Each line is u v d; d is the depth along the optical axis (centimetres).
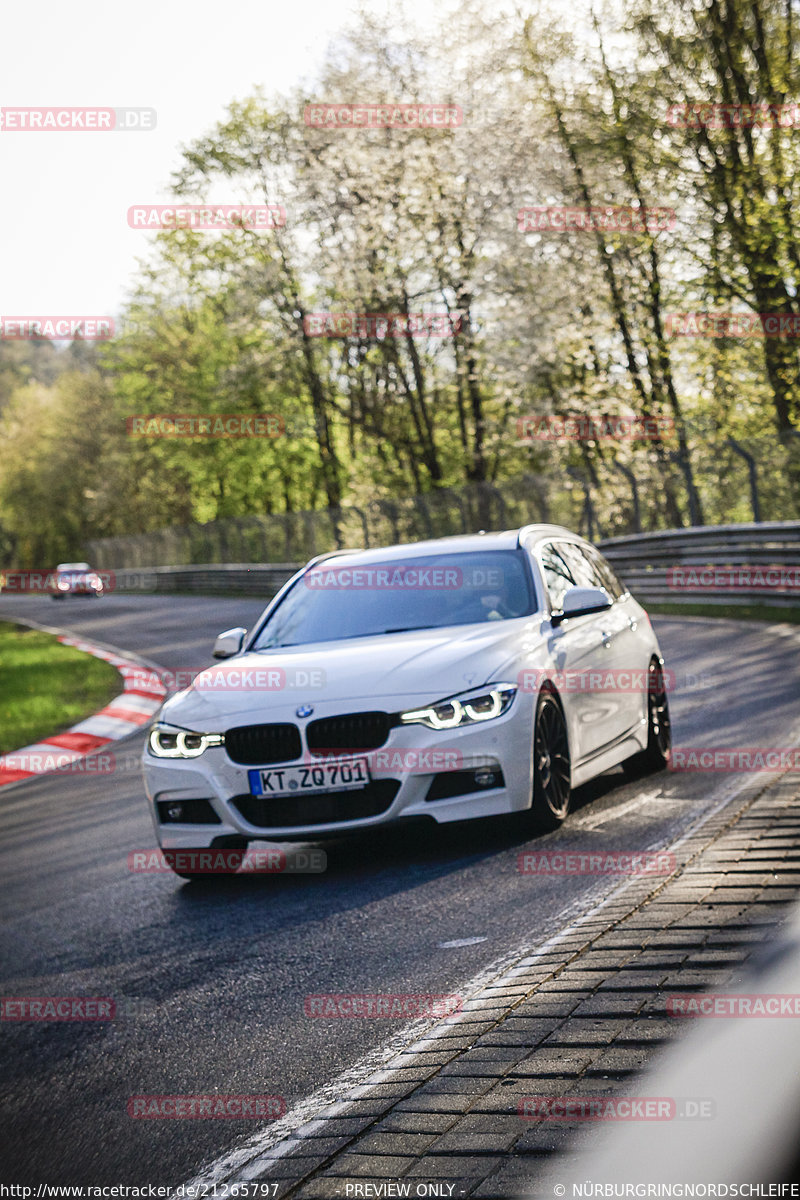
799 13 2094
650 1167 98
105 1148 260
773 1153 91
